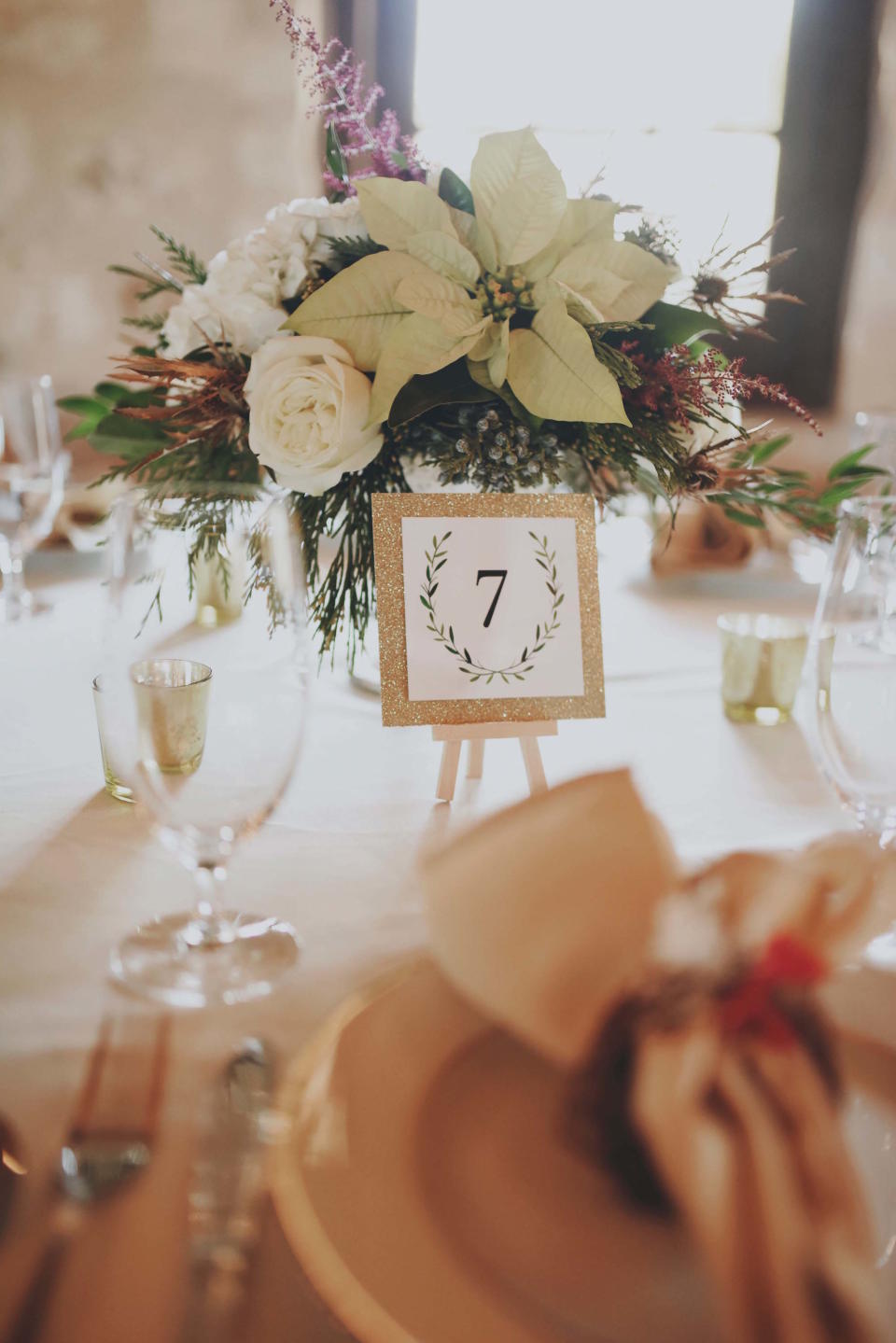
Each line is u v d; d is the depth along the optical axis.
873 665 0.65
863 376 3.12
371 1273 0.33
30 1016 0.51
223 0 2.70
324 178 0.93
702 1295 0.34
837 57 2.97
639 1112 0.35
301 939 0.60
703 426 0.87
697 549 1.45
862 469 1.07
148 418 0.87
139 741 0.53
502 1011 0.40
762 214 3.10
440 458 0.84
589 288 0.80
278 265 0.83
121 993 0.53
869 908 0.38
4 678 1.04
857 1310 0.31
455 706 0.77
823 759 0.68
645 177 0.90
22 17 2.67
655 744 0.93
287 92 2.78
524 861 0.42
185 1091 0.45
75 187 2.79
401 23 2.91
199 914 0.60
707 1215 0.32
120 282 2.88
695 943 0.38
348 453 0.80
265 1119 0.44
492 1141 0.39
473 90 3.06
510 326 0.83
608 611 1.33
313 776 0.84
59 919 0.61
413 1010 0.46
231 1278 0.36
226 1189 0.40
